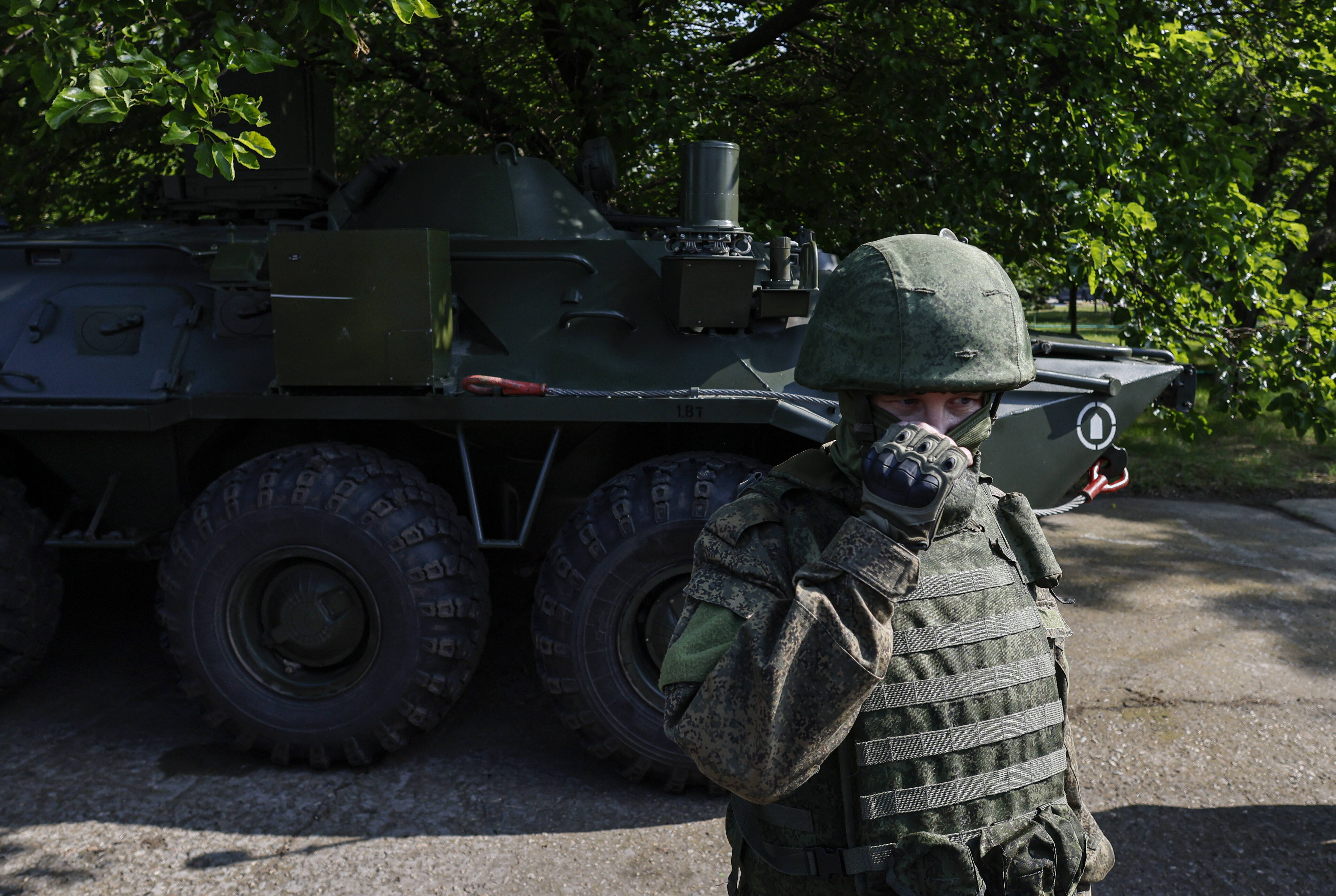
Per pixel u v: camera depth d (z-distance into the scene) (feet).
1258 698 12.73
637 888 8.88
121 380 11.70
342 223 13.60
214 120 13.78
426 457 12.76
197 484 12.30
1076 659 14.01
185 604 10.68
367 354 10.66
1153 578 17.74
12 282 12.62
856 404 4.22
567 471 12.76
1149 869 9.16
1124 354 12.56
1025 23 18.28
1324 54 20.47
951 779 4.09
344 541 10.43
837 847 4.15
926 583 4.17
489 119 21.88
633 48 18.08
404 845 9.52
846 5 20.62
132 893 8.70
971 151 18.56
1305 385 17.62
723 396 10.71
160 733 11.87
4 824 9.77
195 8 14.26
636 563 10.23
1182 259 17.62
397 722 10.70
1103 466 12.48
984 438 4.36
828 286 4.36
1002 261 21.06
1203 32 19.83
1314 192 50.70
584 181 15.35
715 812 10.25
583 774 11.03
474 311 11.81
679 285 11.05
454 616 10.59
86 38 10.38
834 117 21.06
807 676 3.61
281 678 10.94
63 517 11.96
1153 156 18.75
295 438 12.71
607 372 11.39
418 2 11.30
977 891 3.91
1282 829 9.82
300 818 9.98
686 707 3.76
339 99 24.39
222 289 12.02
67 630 15.12
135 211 23.03
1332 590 17.11
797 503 4.25
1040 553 4.71
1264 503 24.07
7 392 11.64
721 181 11.02
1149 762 11.15
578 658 10.37
